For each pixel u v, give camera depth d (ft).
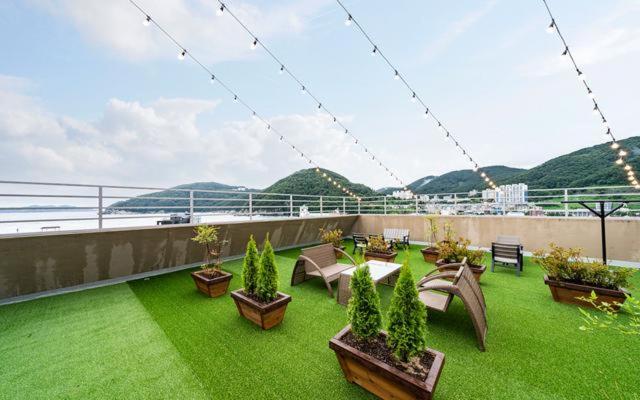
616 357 8.27
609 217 21.62
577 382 7.13
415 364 6.15
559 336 9.66
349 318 7.32
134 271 18.11
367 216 39.06
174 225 19.75
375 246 22.65
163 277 18.40
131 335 10.00
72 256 15.53
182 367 7.99
